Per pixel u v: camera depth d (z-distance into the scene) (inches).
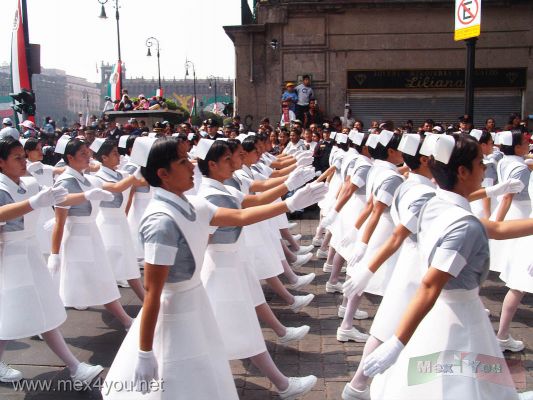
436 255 90.6
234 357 134.4
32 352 181.0
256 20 717.3
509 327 184.1
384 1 608.7
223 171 145.2
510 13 611.2
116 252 208.1
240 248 160.4
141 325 97.0
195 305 104.0
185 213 101.7
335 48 619.8
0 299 149.3
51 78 4023.1
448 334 95.0
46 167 307.3
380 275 175.9
